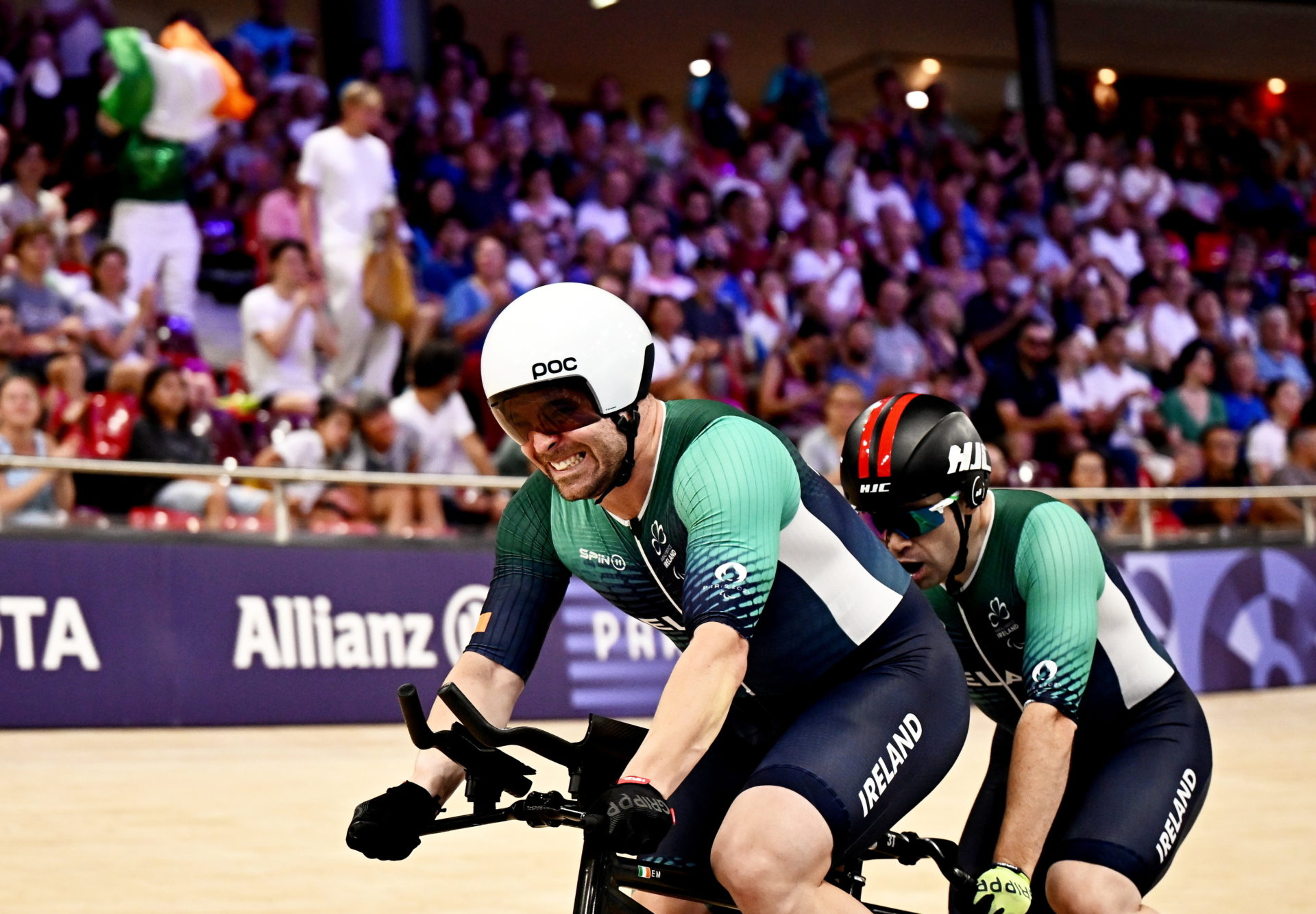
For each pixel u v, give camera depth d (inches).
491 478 811.4
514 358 260.4
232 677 747.4
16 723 698.2
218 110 966.4
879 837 279.6
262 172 1163.9
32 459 711.7
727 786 309.4
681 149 1460.4
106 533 735.7
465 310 1003.3
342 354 953.5
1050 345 1132.5
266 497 779.4
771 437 275.6
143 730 721.0
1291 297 1617.9
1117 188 1662.2
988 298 1289.4
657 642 855.7
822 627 288.4
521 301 266.4
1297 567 1013.2
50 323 857.5
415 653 794.2
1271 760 733.3
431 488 819.4
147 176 949.2
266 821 544.4
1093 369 1228.5
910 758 280.2
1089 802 333.7
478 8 1844.2
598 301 265.7
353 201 960.3
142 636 732.7
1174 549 973.8
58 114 1087.0
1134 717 352.5
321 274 960.9
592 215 1246.3
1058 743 308.0
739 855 255.3
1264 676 985.5
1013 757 310.7
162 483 757.3
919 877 502.9
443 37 1448.1
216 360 1093.1
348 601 781.9
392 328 954.1
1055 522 331.0
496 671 295.0
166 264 962.1
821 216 1293.1
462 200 1177.4
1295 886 486.6
